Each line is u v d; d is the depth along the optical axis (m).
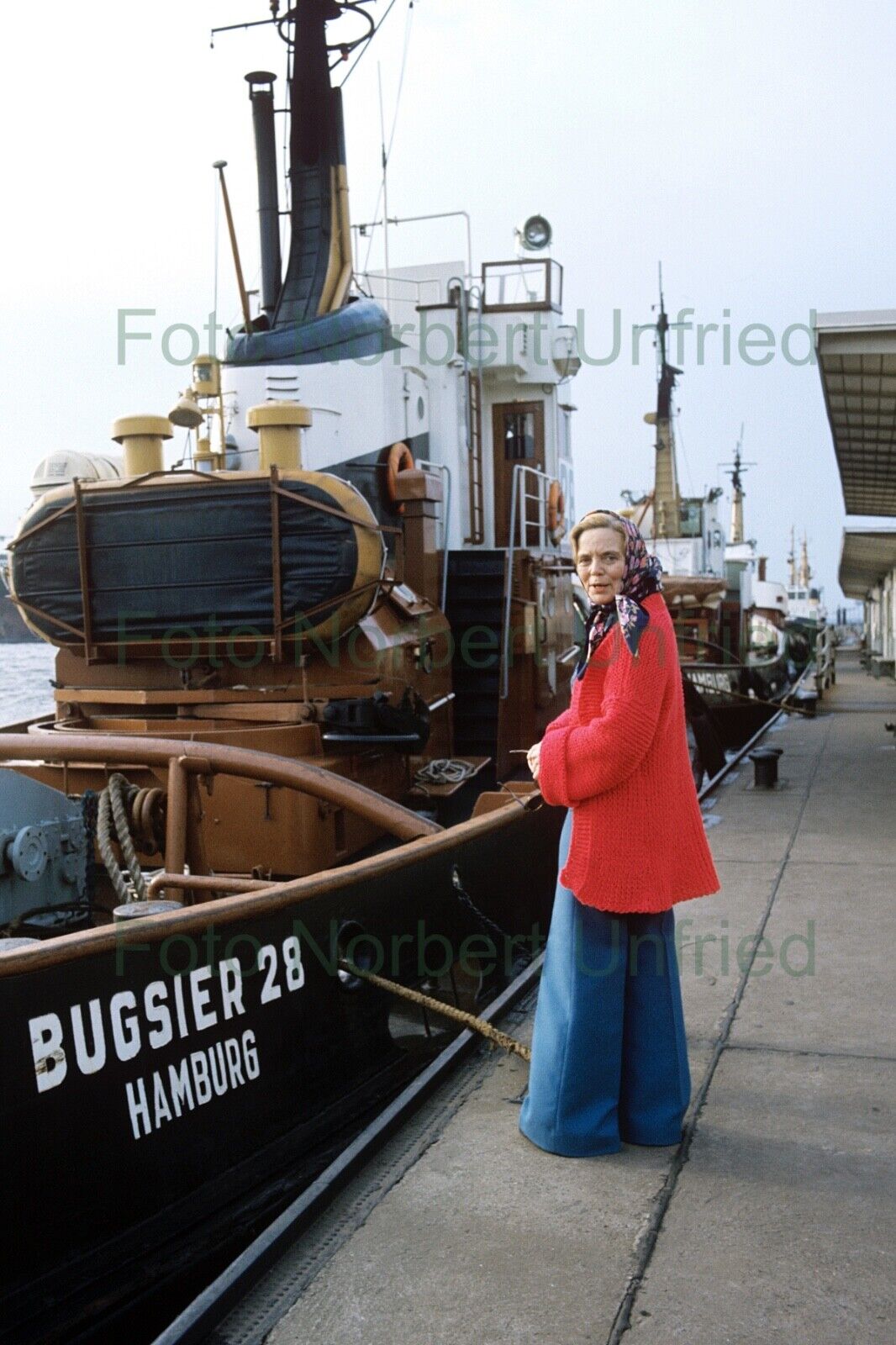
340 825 5.88
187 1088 3.48
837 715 19.09
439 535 9.72
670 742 3.30
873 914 6.18
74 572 6.61
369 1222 3.10
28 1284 3.03
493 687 8.76
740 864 7.47
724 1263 2.87
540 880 6.25
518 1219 3.10
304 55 9.43
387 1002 4.57
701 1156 3.45
